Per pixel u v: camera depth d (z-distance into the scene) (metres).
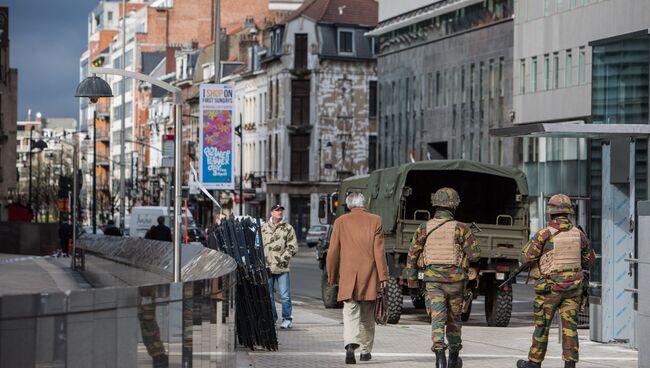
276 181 190.75
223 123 60.84
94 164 163.25
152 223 126.94
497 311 45.12
